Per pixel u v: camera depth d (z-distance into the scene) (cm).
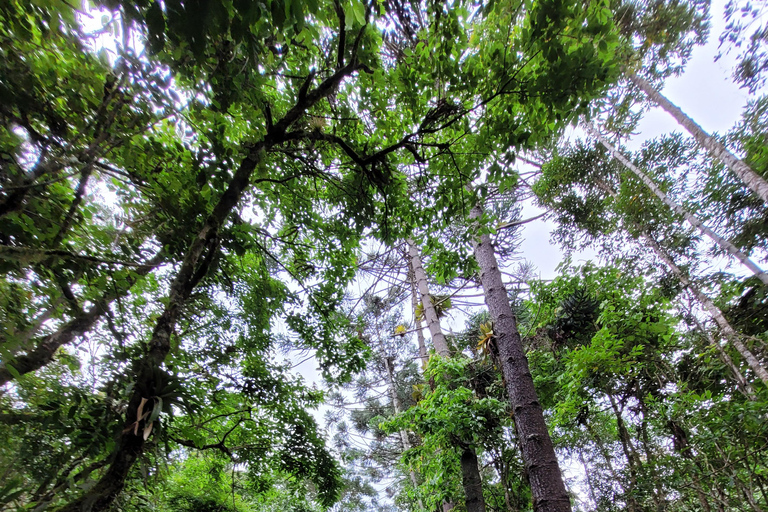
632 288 477
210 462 645
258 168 269
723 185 508
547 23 215
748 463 297
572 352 473
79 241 214
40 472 144
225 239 279
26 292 203
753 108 464
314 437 561
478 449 588
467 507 484
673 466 364
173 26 129
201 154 231
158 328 167
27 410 177
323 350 561
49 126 187
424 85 285
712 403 338
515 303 798
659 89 588
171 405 158
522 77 257
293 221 451
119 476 134
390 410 1255
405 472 1082
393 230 406
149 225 271
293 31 199
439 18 251
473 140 324
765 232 469
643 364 426
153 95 185
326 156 368
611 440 566
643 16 571
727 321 446
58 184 209
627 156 658
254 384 512
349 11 160
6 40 159
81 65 184
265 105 237
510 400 461
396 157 369
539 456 395
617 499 436
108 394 158
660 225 616
